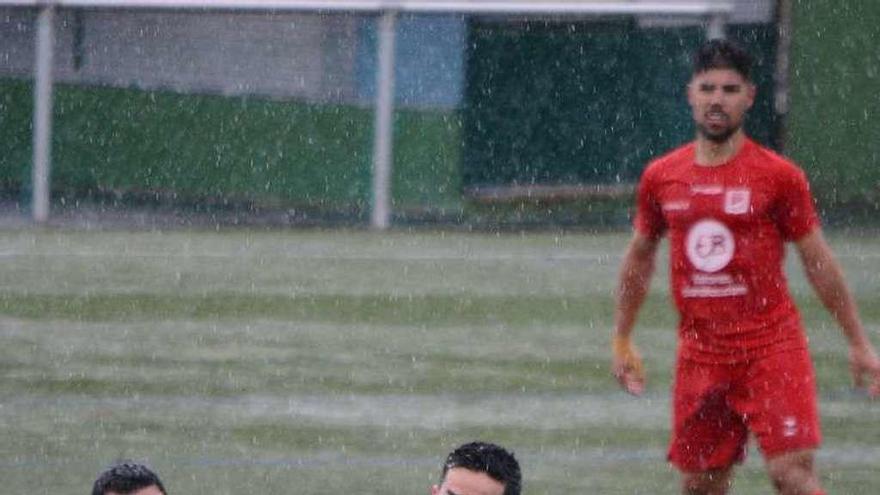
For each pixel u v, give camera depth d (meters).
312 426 35.25
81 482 30.38
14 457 32.12
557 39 77.31
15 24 74.31
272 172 76.19
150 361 41.97
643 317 50.19
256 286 54.38
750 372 22.64
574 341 46.12
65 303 50.06
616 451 33.47
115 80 75.81
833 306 23.03
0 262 58.09
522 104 77.19
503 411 37.09
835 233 72.19
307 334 46.31
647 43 77.75
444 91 76.38
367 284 55.53
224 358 42.56
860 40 81.62
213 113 76.38
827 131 81.81
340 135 75.81
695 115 22.78
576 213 77.19
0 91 74.44
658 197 23.31
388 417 36.28
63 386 38.78
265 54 76.50
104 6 73.38
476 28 76.75
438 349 44.53
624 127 77.62
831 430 35.16
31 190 73.44
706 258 22.70
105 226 69.69
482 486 15.68
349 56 76.56
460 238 69.19
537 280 57.38
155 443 33.50
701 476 23.56
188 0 74.62
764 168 22.59
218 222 72.06
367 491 29.97
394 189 76.06
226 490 29.88
